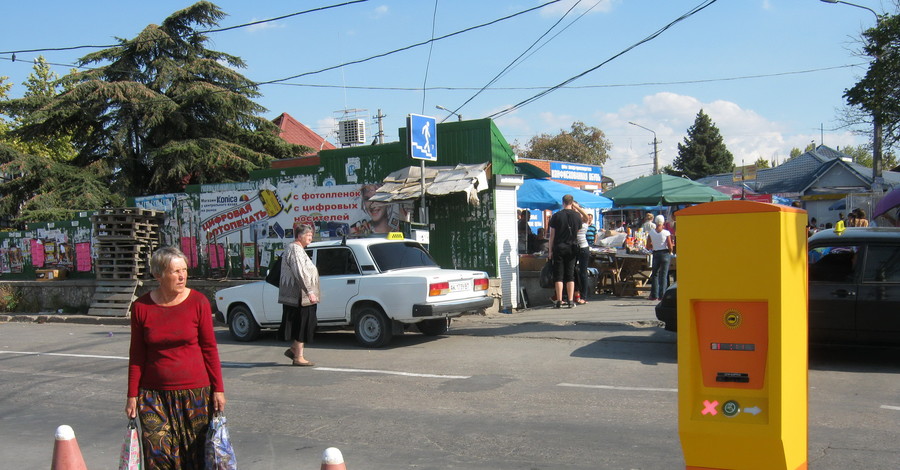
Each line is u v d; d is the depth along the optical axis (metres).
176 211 18.48
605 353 9.45
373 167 15.62
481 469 5.27
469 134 14.48
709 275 3.03
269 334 12.84
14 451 6.22
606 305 13.52
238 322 12.09
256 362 10.02
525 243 20.53
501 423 6.43
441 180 13.85
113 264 17.73
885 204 15.67
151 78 28.17
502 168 14.70
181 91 27.34
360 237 11.62
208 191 18.00
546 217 21.34
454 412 6.89
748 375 2.99
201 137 27.19
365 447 5.95
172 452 4.32
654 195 19.33
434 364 9.28
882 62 16.28
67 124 27.38
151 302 4.39
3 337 14.18
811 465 5.02
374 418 6.82
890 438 5.58
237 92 28.98
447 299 10.51
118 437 6.60
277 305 11.56
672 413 6.49
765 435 2.89
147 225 18.12
